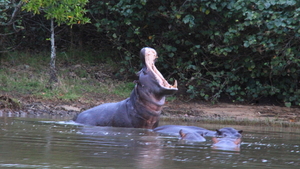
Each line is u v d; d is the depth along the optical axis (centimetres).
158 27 4469
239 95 4406
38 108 3419
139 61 4772
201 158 1291
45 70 4706
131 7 4188
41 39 5409
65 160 1177
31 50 5347
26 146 1423
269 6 3753
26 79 4338
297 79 4256
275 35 3947
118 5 4244
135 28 4419
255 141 1870
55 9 3509
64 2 3575
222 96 4459
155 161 1205
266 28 3912
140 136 1877
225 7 4038
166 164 1162
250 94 4222
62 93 3991
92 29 5294
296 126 3006
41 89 4044
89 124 2417
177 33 4394
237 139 1752
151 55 2342
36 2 3391
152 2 4356
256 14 3741
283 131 2520
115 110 2392
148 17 4434
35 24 5253
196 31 4328
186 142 1689
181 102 4166
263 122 3161
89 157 1238
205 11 4059
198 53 4453
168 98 4206
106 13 4584
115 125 2353
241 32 4072
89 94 4125
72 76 4612
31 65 4816
